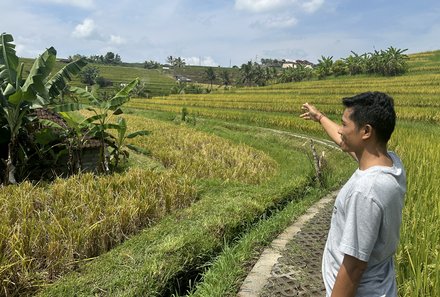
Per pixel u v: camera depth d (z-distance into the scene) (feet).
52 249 16.87
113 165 41.22
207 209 24.66
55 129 38.58
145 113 130.52
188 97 191.83
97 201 23.39
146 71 465.06
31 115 36.27
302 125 81.35
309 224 22.24
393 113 6.13
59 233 18.10
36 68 32.17
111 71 424.46
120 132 39.99
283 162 48.80
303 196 30.83
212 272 16.24
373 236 5.74
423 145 37.01
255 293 14.24
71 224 19.34
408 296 11.11
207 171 39.65
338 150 53.98
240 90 217.36
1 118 33.27
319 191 31.42
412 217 16.51
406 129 59.77
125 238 20.59
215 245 19.11
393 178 5.89
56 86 36.01
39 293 14.37
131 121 86.53
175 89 286.87
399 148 38.09
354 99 6.40
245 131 85.46
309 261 16.84
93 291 13.96
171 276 15.43
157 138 61.11
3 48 32.86
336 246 6.49
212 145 56.13
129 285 14.26
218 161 44.96
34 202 23.26
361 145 6.31
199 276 17.29
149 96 243.19
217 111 118.83
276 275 15.47
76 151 37.27
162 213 25.04
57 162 37.93
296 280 14.92
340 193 6.43
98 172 37.06
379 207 5.68
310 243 19.02
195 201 28.55
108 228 20.03
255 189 30.76
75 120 35.24
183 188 28.17
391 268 6.49
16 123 32.14
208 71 378.73
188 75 473.26
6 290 14.62
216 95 192.75
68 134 37.01
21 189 25.22
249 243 19.06
